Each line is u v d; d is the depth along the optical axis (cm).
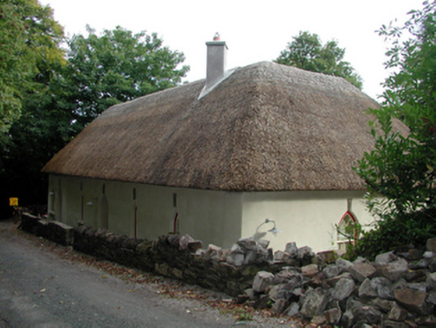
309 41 3002
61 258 1119
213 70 1396
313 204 930
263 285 556
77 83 2323
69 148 1947
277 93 1071
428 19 528
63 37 2458
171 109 1431
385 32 566
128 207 1341
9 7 1046
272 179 794
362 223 1015
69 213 1877
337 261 538
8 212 2589
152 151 1177
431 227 520
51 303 644
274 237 861
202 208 952
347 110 1181
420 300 403
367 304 446
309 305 489
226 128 959
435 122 516
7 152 2433
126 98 2544
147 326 517
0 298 680
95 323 541
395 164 524
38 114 2233
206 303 591
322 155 926
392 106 534
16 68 1158
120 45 2897
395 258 495
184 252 717
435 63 510
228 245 847
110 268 924
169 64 3016
